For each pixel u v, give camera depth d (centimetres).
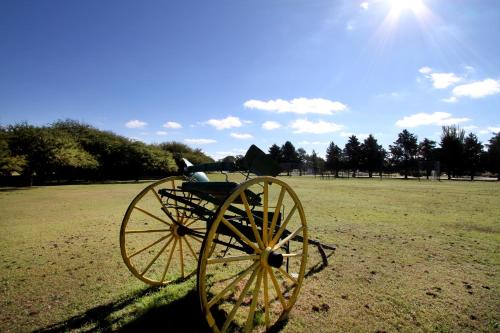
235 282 300
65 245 714
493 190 2480
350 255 638
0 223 998
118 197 1850
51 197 1855
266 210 328
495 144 5922
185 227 440
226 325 292
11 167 2512
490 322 373
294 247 698
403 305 414
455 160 5966
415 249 685
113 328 352
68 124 4953
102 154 4062
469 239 779
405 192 2262
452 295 446
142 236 803
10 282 489
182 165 452
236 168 357
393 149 8231
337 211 1262
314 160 10006
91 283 484
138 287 464
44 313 388
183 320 365
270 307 402
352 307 407
